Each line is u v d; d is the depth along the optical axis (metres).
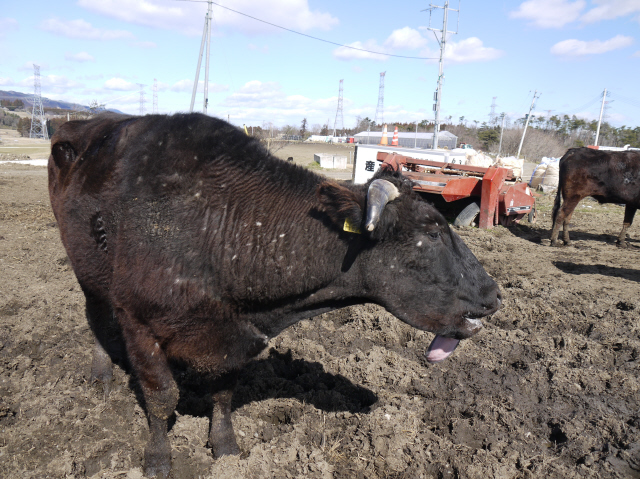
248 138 3.24
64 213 3.47
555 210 10.72
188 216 2.90
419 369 4.82
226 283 2.95
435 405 4.18
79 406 3.98
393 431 3.69
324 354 5.02
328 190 2.79
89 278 3.54
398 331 5.70
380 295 3.11
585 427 3.85
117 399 3.99
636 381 4.50
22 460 3.33
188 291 2.88
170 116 3.23
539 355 5.10
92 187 3.22
